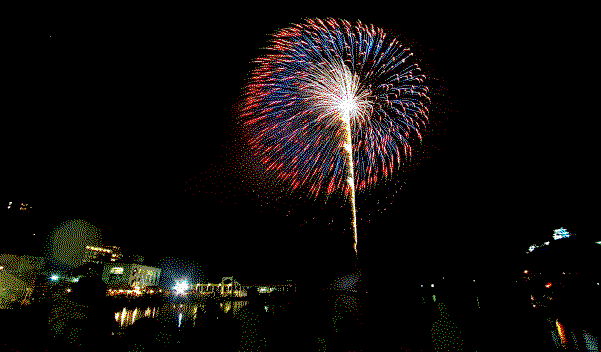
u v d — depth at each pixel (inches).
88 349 140.3
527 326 153.8
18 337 141.1
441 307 158.1
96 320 149.4
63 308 151.8
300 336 165.6
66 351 139.6
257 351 146.7
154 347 140.9
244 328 149.5
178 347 141.7
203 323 150.0
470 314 158.1
